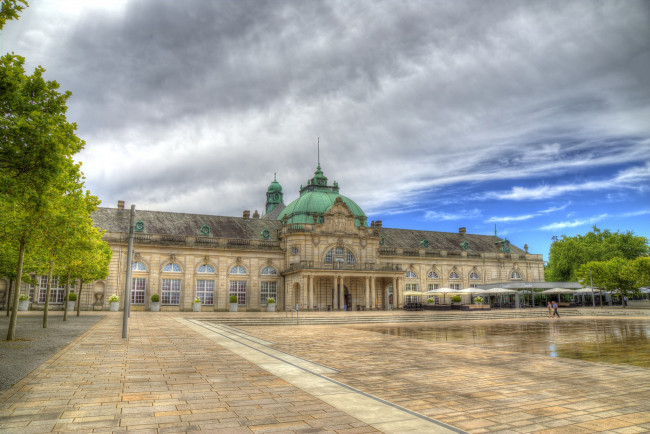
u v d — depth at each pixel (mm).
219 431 7410
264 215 114625
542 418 8492
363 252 73688
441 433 7410
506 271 88812
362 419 8156
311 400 9578
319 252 70438
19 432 7254
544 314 55250
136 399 9555
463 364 15094
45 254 26984
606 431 7723
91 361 14664
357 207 80375
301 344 21453
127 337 22453
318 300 69250
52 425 7652
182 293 63719
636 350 19516
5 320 34531
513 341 23547
